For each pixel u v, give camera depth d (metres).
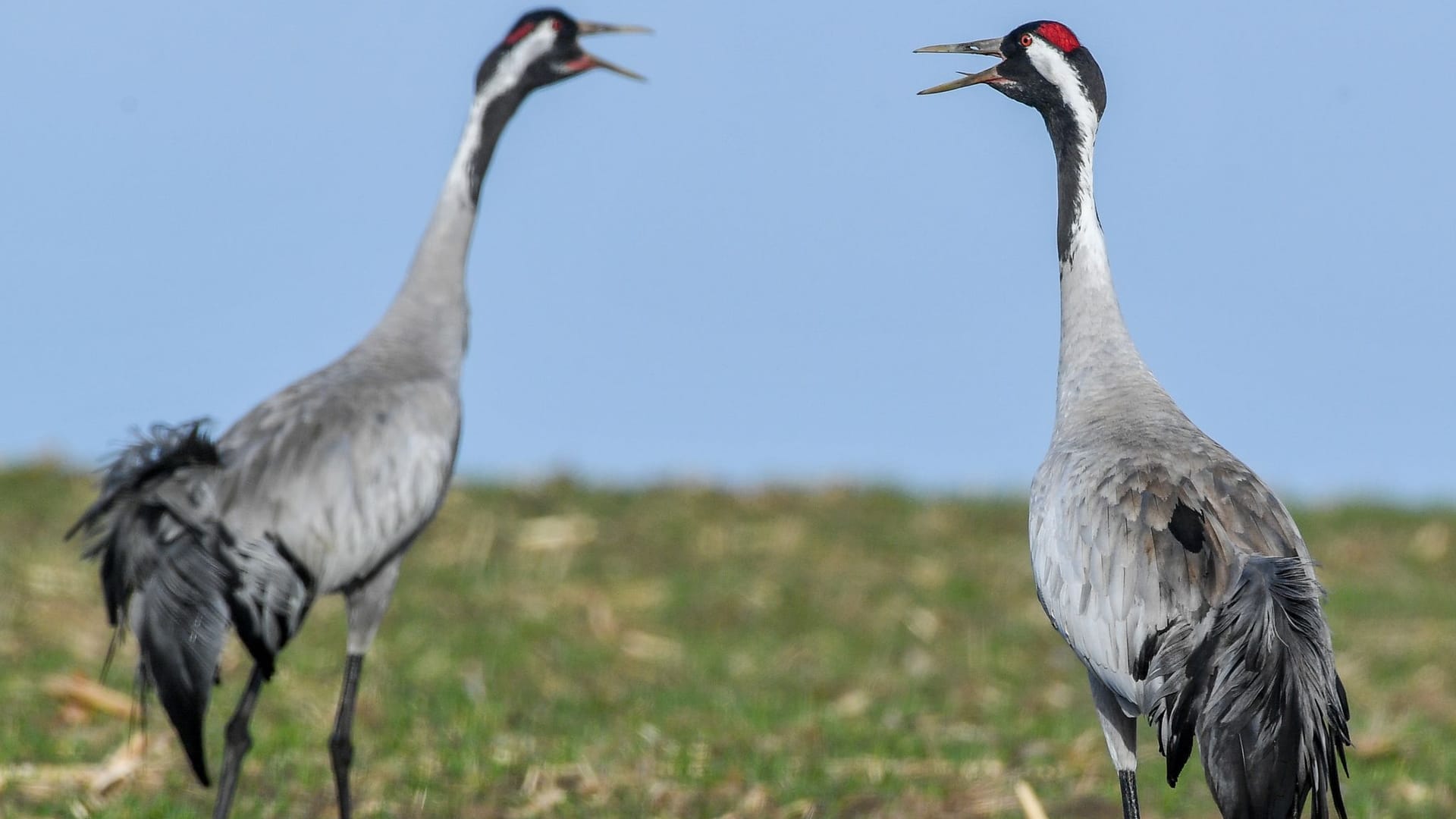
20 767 12.55
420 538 20.52
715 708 15.54
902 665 17.56
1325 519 23.20
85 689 14.43
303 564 10.69
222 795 10.52
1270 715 8.59
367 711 14.77
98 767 12.65
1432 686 16.89
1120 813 12.19
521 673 16.55
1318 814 8.64
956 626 19.00
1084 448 9.95
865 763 13.41
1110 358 10.70
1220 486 9.32
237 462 10.66
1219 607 8.84
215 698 14.99
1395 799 12.62
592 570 20.08
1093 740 14.27
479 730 14.22
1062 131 11.28
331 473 10.83
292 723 14.22
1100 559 9.29
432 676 16.17
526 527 21.28
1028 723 15.23
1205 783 13.12
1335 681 8.84
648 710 15.41
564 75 12.56
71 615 17.14
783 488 23.98
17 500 20.67
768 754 13.73
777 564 20.69
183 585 10.23
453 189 12.28
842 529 22.25
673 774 13.07
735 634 18.47
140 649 10.36
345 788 11.07
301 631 17.34
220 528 10.41
